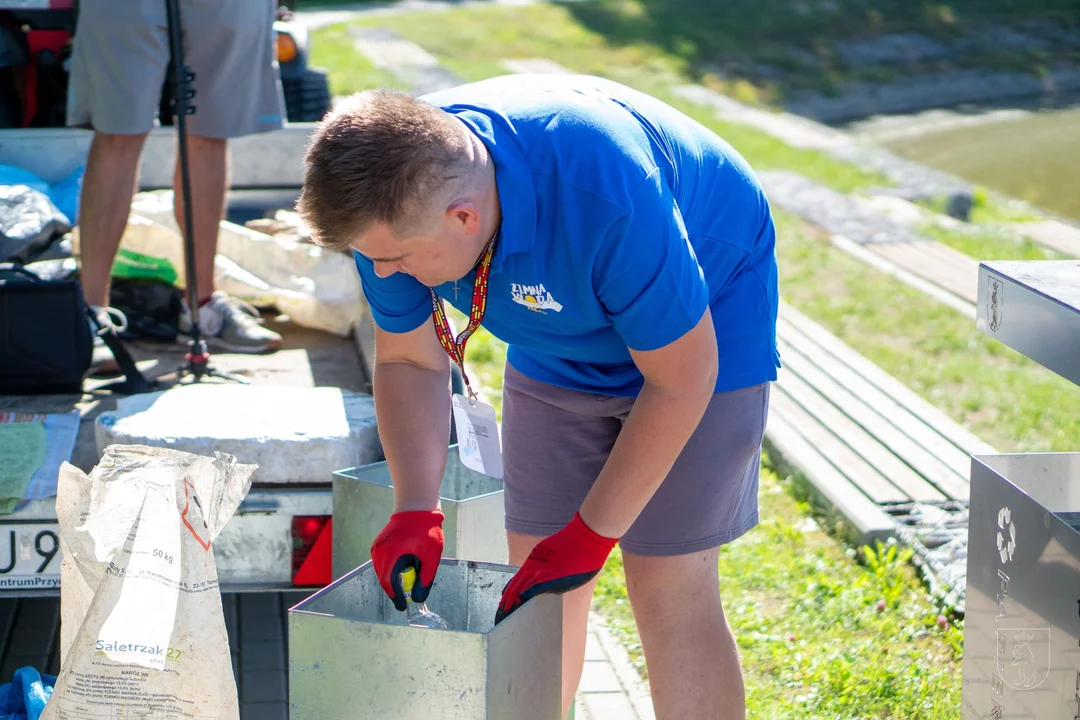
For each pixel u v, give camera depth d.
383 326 2.27
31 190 4.52
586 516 2.01
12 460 2.93
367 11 26.86
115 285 4.28
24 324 3.54
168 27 3.66
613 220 1.83
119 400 3.20
